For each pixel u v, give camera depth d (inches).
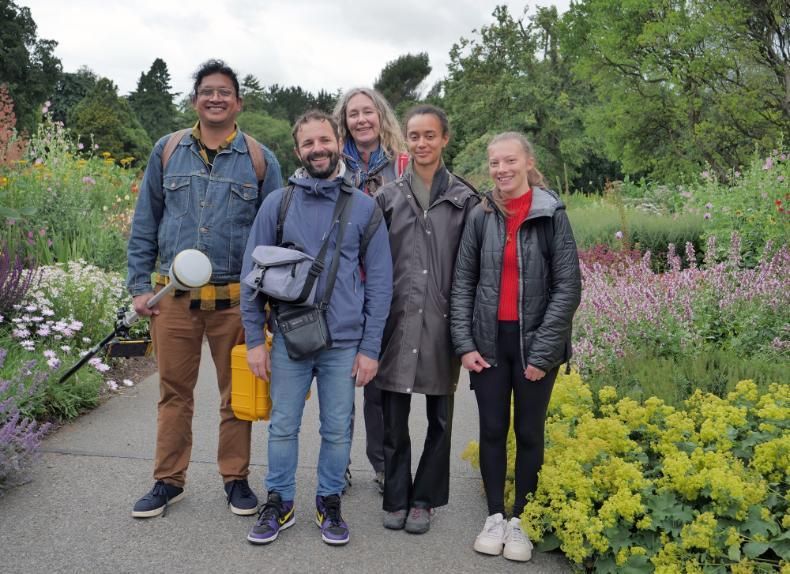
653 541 117.9
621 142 664.4
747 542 113.4
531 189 127.4
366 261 127.0
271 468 128.2
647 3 593.3
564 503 121.4
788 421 134.6
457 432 187.9
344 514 139.9
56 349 216.8
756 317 211.6
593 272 302.4
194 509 137.3
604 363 193.6
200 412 195.6
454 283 130.3
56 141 440.5
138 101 2325.3
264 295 123.9
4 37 1234.0
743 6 523.2
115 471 152.3
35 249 288.5
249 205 134.8
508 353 126.9
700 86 584.4
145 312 133.2
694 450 128.8
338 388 125.6
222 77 129.9
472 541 130.1
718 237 347.3
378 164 155.1
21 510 133.1
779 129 541.6
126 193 418.0
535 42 1096.2
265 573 115.6
